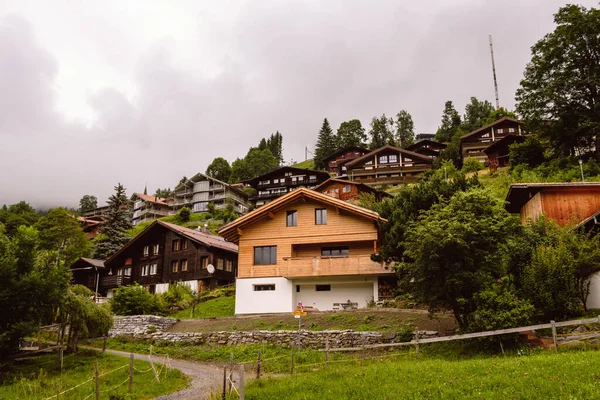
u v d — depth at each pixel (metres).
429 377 12.88
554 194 27.25
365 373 14.52
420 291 19.20
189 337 26.03
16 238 20.38
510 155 60.31
